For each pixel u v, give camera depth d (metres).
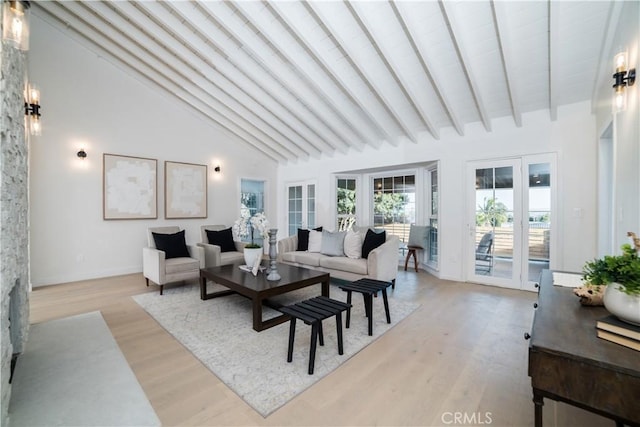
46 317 2.94
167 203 5.33
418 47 2.95
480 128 4.20
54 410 1.59
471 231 4.35
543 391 0.99
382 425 1.49
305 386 1.81
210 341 2.42
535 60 3.05
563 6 2.51
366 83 3.90
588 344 1.00
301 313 2.06
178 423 1.50
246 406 1.63
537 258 3.81
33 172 4.05
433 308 3.23
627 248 1.16
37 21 4.05
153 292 3.82
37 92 2.79
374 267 3.64
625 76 1.95
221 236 4.96
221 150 6.18
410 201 5.76
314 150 6.21
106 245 4.67
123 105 4.85
